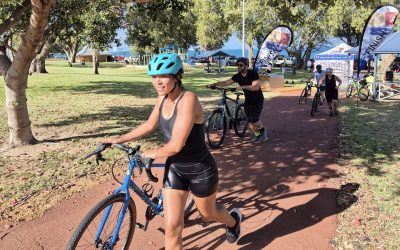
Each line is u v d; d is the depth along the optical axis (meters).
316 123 10.98
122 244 3.52
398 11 15.37
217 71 44.91
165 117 3.09
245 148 7.78
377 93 17.78
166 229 3.19
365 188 5.54
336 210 4.81
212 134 7.70
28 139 7.82
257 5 39.22
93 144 8.06
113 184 5.69
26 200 5.07
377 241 4.04
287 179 5.96
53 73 35.72
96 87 21.95
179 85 3.04
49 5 6.28
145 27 17.56
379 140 8.59
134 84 24.62
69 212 4.76
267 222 4.52
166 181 3.20
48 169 6.32
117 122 10.81
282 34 21.03
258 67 22.09
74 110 13.02
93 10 10.18
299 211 4.80
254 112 7.97
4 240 4.06
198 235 4.19
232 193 5.43
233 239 3.89
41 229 4.32
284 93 20.30
